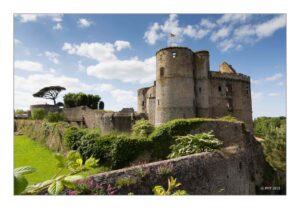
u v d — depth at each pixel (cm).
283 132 2323
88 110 3812
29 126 2992
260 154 1981
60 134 2083
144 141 1727
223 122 1809
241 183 1614
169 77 3028
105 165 1666
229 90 3550
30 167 212
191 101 3052
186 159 1272
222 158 1502
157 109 3120
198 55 3347
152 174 1078
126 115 3309
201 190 1278
